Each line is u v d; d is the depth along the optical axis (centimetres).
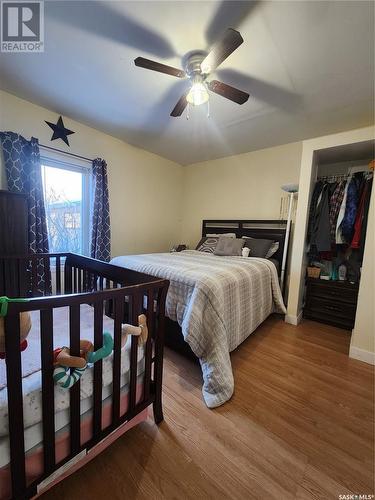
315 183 275
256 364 185
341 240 252
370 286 193
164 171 400
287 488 96
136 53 162
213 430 122
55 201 270
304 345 218
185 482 97
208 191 408
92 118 263
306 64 163
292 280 271
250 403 142
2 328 71
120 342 96
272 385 160
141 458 106
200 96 162
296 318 267
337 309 263
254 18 131
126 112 247
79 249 296
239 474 101
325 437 121
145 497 91
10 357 65
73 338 78
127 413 107
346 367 184
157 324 120
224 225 383
